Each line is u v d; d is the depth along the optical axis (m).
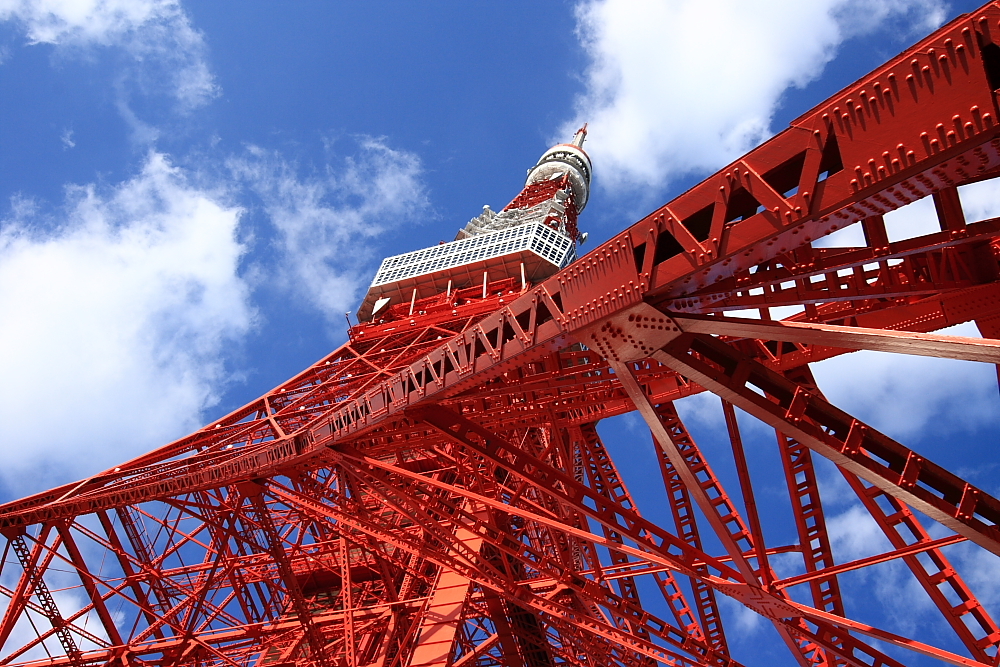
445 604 32.69
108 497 31.89
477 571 24.66
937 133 7.95
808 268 10.84
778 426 12.61
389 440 22.75
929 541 16.84
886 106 8.49
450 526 32.25
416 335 48.34
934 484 12.84
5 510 33.00
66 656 35.00
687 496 29.00
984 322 14.12
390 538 25.50
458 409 20.94
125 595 34.09
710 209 10.87
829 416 12.92
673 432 29.56
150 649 35.84
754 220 9.85
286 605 43.38
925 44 8.17
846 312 15.23
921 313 18.22
